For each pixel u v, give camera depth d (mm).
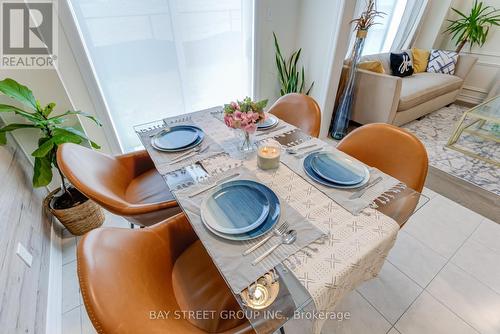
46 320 1090
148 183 1374
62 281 1339
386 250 762
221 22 2195
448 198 1901
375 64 2572
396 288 1288
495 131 2502
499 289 1281
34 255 1190
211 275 903
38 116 1301
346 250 670
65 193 1566
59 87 1505
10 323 858
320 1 2217
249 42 2422
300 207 812
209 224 736
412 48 3652
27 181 1422
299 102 1576
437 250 1486
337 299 682
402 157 1036
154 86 2168
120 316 492
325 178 919
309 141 1206
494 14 3336
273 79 2750
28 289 1040
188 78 2297
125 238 771
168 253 927
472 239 1556
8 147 1368
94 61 1845
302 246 679
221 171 1002
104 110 1927
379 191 877
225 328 746
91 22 1716
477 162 2324
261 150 1009
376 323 1152
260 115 1046
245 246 681
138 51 1964
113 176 1261
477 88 3674
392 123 2609
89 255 582
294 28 2549
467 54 3559
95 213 1591
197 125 1397
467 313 1185
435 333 1113
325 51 2352
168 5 1911
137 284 648
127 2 1765
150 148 1188
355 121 2834
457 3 3605
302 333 1104
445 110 3453
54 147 1342
